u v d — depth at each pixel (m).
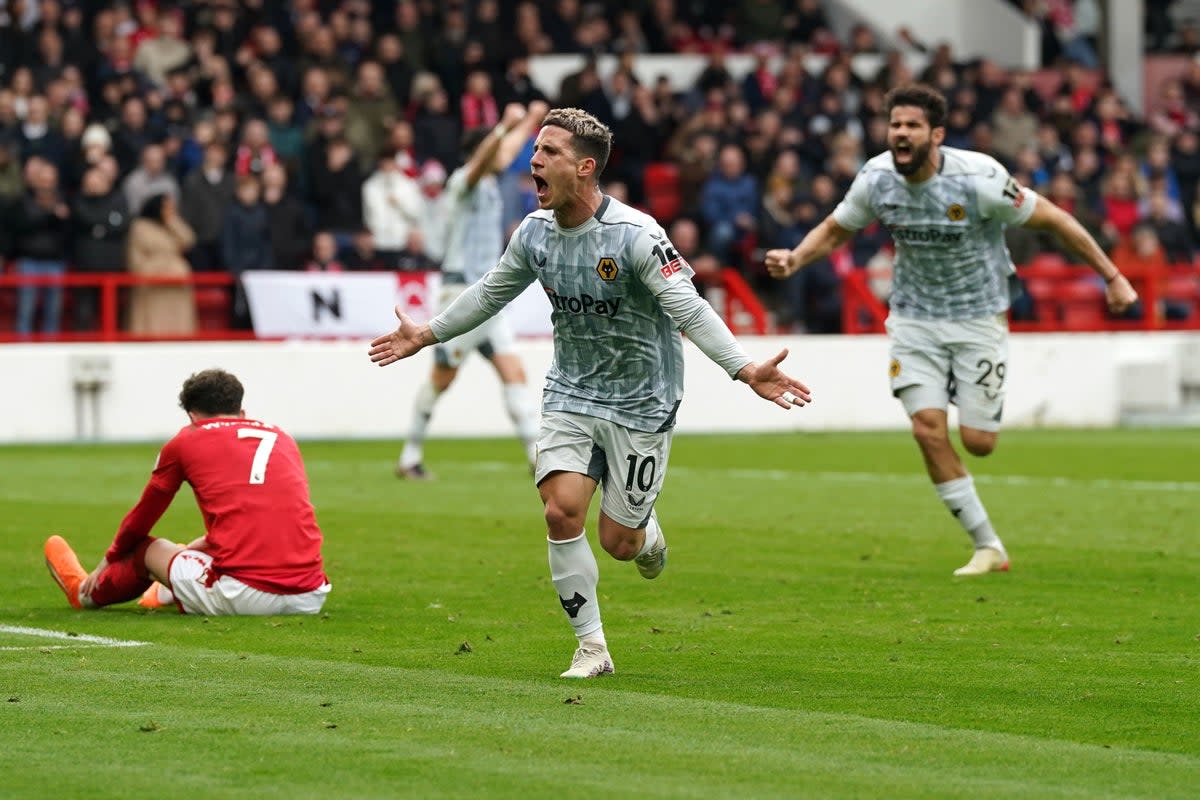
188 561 21.48
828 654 19.06
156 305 55.09
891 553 28.17
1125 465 45.62
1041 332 64.31
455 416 57.22
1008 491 38.53
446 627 20.84
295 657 18.73
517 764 13.84
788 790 13.08
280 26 64.38
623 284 17.23
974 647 19.53
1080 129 72.00
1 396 52.75
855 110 70.50
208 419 21.73
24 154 56.44
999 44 78.69
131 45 62.59
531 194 61.81
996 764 13.94
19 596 23.33
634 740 14.71
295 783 13.23
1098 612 22.11
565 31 71.12
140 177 55.84
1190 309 68.38
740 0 76.25
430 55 65.06
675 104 67.44
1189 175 74.56
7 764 13.83
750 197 62.91
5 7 62.59
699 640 20.00
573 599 17.80
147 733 14.92
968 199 25.06
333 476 41.81
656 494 18.06
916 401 25.84
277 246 56.06
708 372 60.06
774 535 30.52
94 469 43.75
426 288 56.91
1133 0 79.56
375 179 58.25
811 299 62.66
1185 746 14.66
